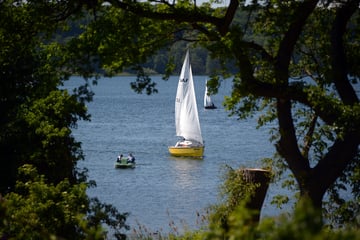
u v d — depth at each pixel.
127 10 47.91
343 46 52.34
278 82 45.84
